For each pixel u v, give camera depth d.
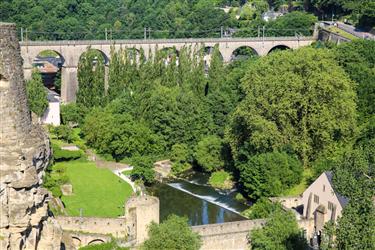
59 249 49.62
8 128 46.09
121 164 168.12
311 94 143.88
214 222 132.38
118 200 139.50
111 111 180.38
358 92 168.88
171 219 101.06
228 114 176.75
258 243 103.25
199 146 167.12
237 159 153.00
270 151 145.38
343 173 77.69
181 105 176.75
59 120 191.25
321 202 115.44
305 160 145.25
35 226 47.19
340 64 181.12
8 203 45.56
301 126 144.75
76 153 166.88
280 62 153.88
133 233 110.44
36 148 48.00
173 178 163.50
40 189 47.50
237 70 198.62
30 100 181.62
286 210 123.25
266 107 145.12
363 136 145.75
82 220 111.94
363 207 72.81
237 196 147.50
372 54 195.75
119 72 198.25
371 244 70.38
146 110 180.25
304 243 103.56
